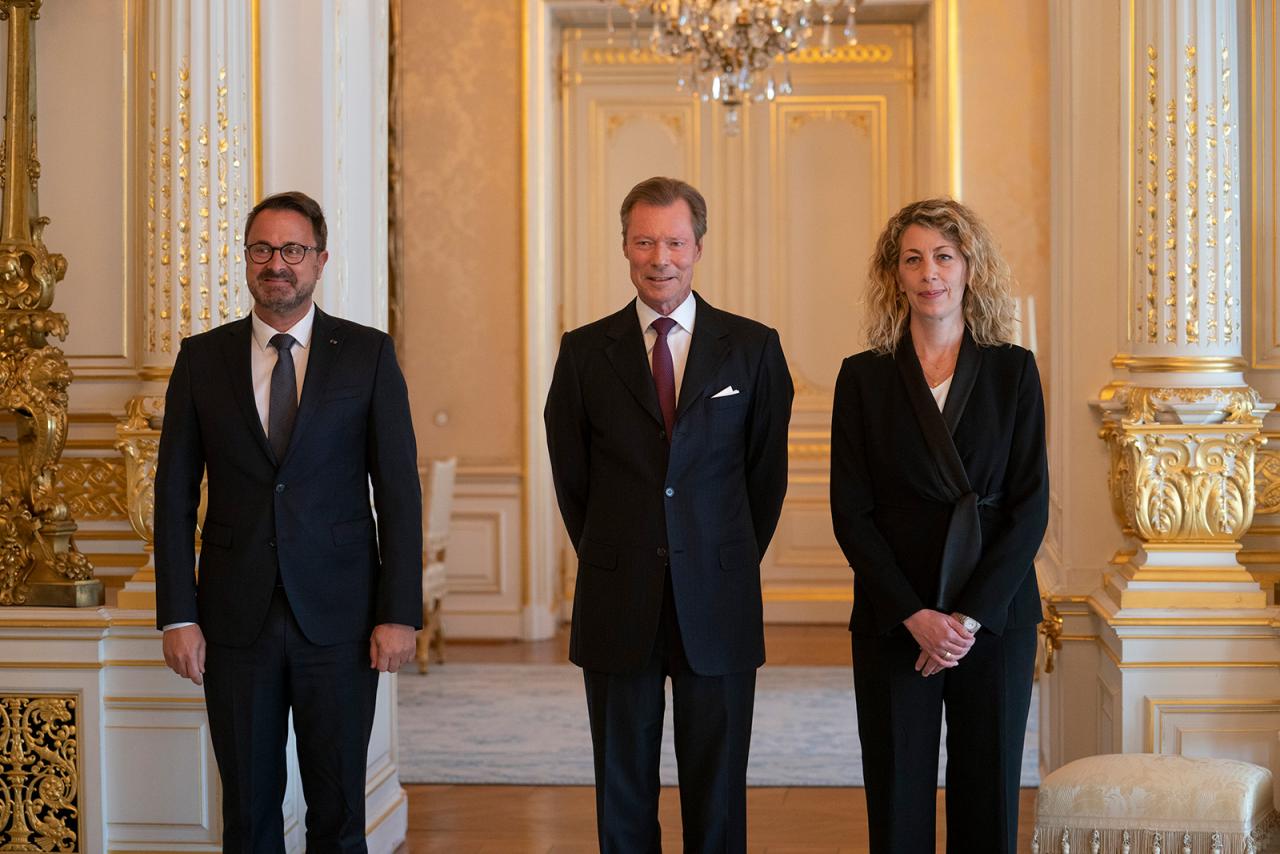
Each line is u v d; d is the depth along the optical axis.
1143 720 3.85
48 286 4.03
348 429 3.25
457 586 8.34
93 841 3.93
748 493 3.34
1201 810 3.16
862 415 3.17
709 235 8.77
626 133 8.80
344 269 4.35
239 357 3.25
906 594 3.03
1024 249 7.64
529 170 8.19
